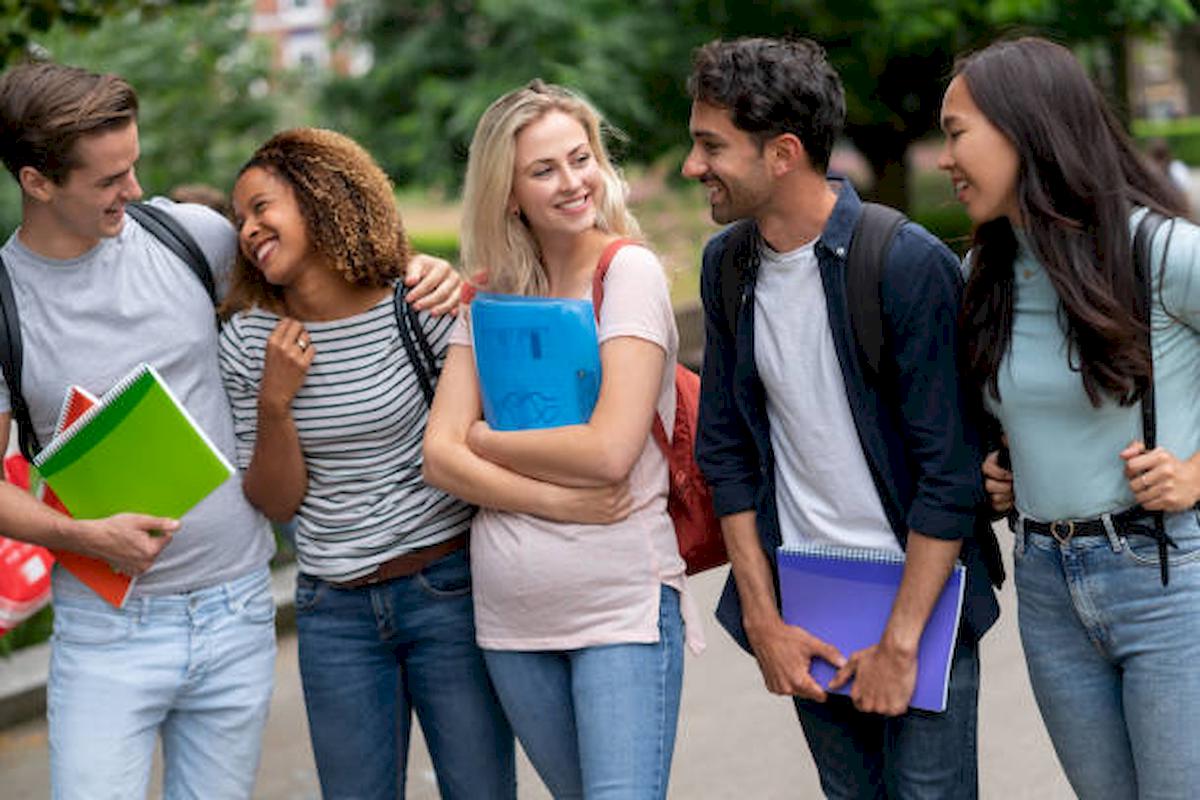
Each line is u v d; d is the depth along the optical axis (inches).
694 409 142.8
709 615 288.7
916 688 131.3
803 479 134.6
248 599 144.3
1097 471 121.6
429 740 151.3
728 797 210.5
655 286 134.7
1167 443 120.0
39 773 237.8
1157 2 740.7
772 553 137.7
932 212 984.3
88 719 138.8
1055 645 127.8
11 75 130.0
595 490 134.6
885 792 145.1
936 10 685.3
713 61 126.4
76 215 131.4
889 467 129.9
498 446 136.3
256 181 138.9
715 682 254.5
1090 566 123.3
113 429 133.1
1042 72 117.6
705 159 128.2
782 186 127.4
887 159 827.4
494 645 140.2
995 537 135.9
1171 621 121.0
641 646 136.3
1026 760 212.8
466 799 150.5
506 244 138.3
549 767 142.7
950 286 125.7
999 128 117.7
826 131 126.8
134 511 136.3
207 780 145.3
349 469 144.3
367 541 144.2
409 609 145.6
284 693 264.8
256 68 791.7
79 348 135.9
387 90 816.9
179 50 759.1
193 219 143.0
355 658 147.3
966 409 127.5
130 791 139.3
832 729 142.3
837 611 134.7
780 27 708.7
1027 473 125.2
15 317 135.0
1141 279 116.9
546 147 134.1
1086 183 116.3
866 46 712.4
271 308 142.3
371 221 140.3
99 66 716.7
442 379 142.0
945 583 130.3
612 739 134.6
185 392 140.0
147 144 756.0
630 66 715.4
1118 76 799.1
